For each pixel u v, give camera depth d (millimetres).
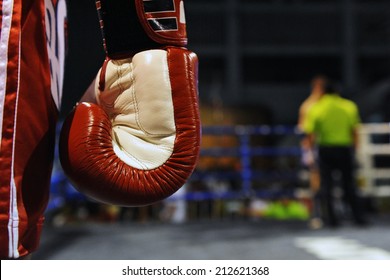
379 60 17281
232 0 16594
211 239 4609
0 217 851
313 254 3561
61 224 6746
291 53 16859
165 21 919
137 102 917
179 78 909
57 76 1007
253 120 15773
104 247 4105
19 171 871
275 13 16844
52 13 980
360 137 8031
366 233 4949
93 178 890
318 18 16906
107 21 937
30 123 887
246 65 17594
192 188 8047
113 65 946
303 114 6461
